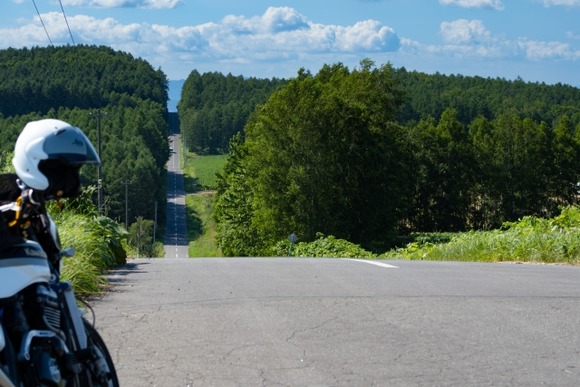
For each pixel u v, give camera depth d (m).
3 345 4.20
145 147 180.25
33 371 4.29
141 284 12.34
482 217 113.00
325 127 62.56
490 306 10.29
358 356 7.68
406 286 12.00
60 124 4.54
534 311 9.98
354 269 14.87
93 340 4.98
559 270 15.17
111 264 15.60
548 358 7.67
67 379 4.54
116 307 10.09
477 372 7.16
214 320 9.27
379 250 60.97
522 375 7.08
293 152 62.94
